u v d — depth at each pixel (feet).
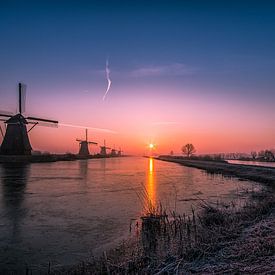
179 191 79.66
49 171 139.95
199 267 23.62
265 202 46.88
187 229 38.93
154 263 26.37
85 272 26.40
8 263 30.17
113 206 57.57
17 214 50.47
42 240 37.06
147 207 56.49
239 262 23.40
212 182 103.96
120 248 33.35
